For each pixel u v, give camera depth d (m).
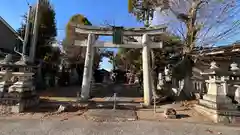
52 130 5.19
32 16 17.77
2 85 7.57
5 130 5.08
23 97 7.71
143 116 7.24
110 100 11.32
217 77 7.09
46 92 14.65
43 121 6.19
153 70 13.88
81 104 9.24
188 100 10.49
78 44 10.88
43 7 19.03
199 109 7.86
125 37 11.32
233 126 6.05
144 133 5.10
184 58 11.49
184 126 5.90
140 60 15.20
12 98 7.43
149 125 5.95
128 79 32.78
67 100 10.79
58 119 6.51
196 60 10.89
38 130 5.16
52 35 20.50
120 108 8.59
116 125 5.88
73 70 27.70
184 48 11.79
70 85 24.67
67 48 24.56
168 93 12.27
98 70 35.91
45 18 19.19
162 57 14.55
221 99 6.66
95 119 6.58
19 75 7.87
